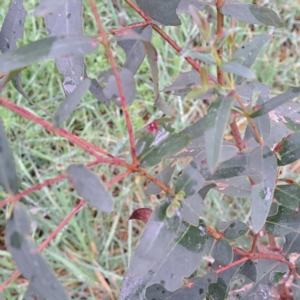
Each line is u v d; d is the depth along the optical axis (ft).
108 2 4.67
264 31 4.76
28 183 4.11
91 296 3.67
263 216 1.57
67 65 1.78
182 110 4.30
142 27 1.86
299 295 2.10
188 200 1.62
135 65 1.93
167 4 1.77
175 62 4.50
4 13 4.74
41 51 1.34
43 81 4.59
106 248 3.82
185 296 1.89
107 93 1.42
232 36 1.51
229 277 1.98
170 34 4.68
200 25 1.39
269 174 1.61
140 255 1.42
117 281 3.72
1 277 3.71
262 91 1.98
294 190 1.89
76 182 1.32
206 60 1.42
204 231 1.72
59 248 3.98
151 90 4.50
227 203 3.95
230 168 1.62
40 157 4.28
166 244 1.44
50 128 1.36
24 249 1.31
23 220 1.33
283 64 4.70
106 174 4.10
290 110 1.99
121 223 4.03
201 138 1.81
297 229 1.97
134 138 1.55
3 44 1.94
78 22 1.76
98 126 4.43
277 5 4.81
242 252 2.03
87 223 3.88
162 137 1.54
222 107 1.41
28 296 1.53
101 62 4.51
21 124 4.37
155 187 1.81
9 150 1.35
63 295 1.27
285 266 2.09
